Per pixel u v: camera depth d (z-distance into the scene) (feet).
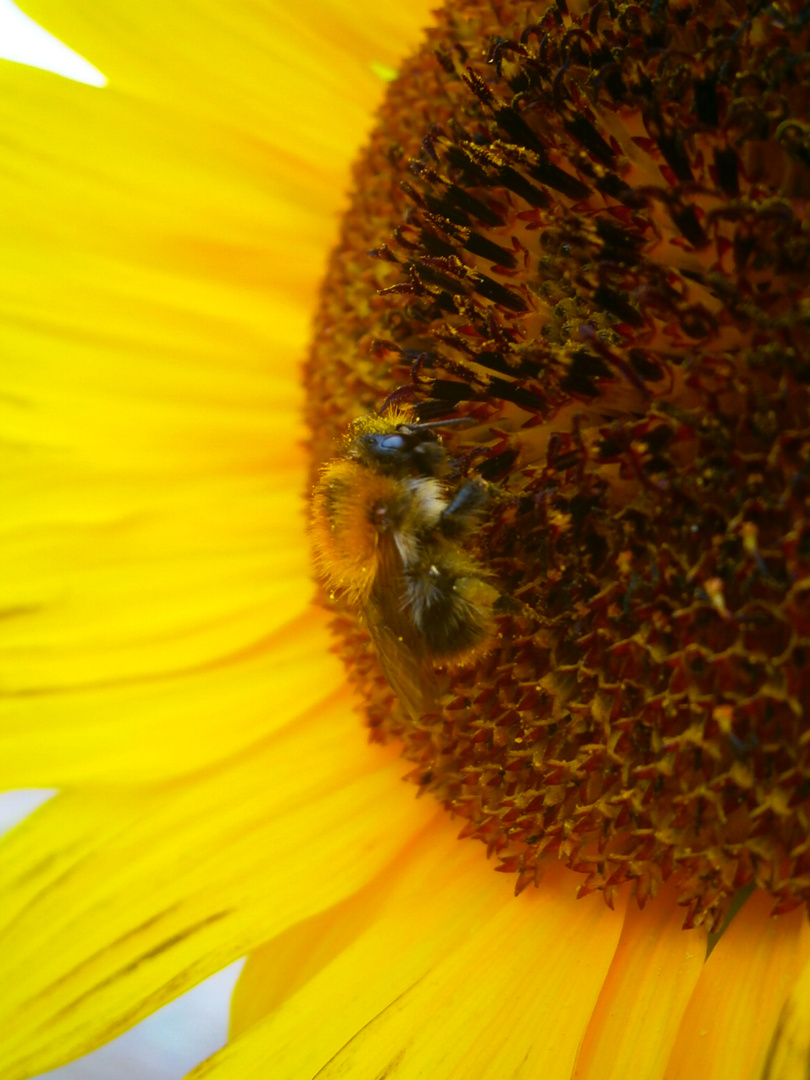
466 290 0.21
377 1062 0.21
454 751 0.22
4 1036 0.23
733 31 0.19
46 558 0.25
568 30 0.21
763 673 0.19
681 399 0.19
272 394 0.26
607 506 0.19
